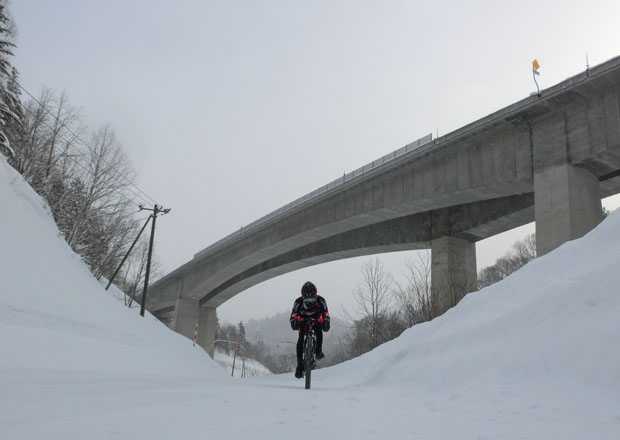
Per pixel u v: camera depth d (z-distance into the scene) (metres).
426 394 5.42
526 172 22.80
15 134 31.14
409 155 28.08
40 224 19.66
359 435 2.82
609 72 19.56
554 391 4.04
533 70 22.59
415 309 27.92
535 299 5.86
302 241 39.38
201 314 66.88
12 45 30.12
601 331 4.50
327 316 7.30
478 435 2.77
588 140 20.73
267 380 10.12
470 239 31.66
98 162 34.84
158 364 15.44
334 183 34.91
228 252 48.94
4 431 2.51
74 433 2.53
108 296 20.42
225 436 2.68
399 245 34.59
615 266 5.29
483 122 24.06
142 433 2.64
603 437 2.60
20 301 12.27
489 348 5.68
